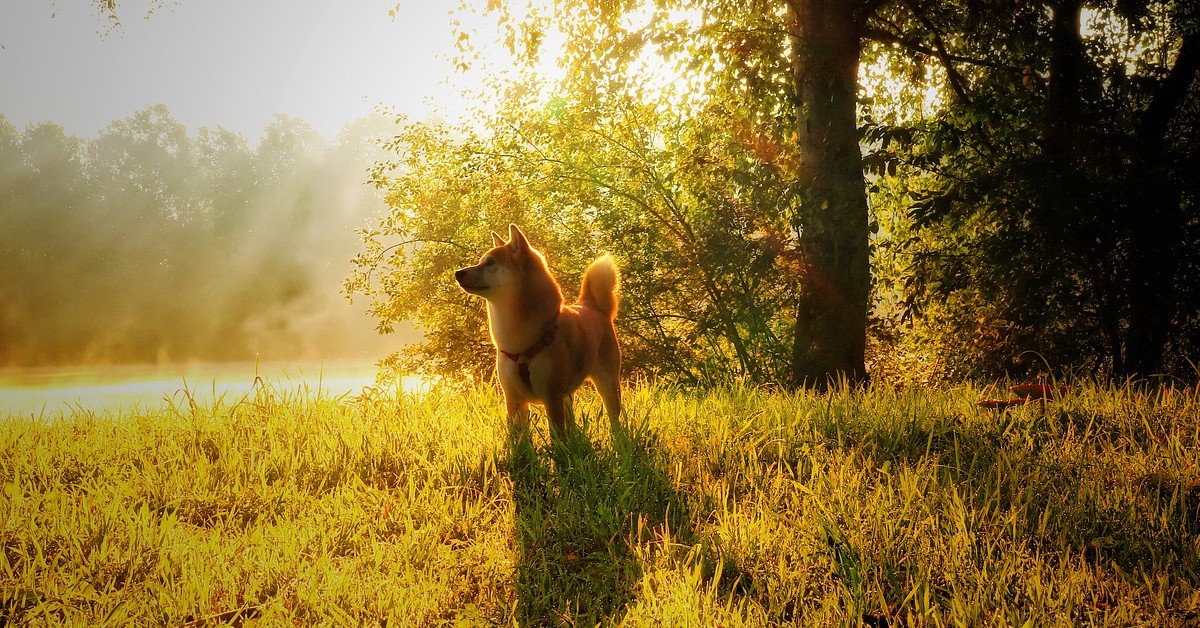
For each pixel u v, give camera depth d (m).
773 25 11.38
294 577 3.54
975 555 3.59
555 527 4.03
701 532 3.90
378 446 5.13
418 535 3.91
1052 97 11.15
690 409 5.97
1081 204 9.86
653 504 4.29
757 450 4.98
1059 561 3.47
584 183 14.59
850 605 3.15
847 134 10.73
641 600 3.31
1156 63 12.55
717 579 3.39
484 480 4.59
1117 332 10.80
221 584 3.47
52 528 3.94
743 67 11.25
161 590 3.35
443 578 3.53
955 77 11.68
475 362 14.68
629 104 13.16
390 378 7.09
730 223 12.50
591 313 6.02
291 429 5.61
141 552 3.74
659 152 14.12
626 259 13.84
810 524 3.91
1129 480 4.34
